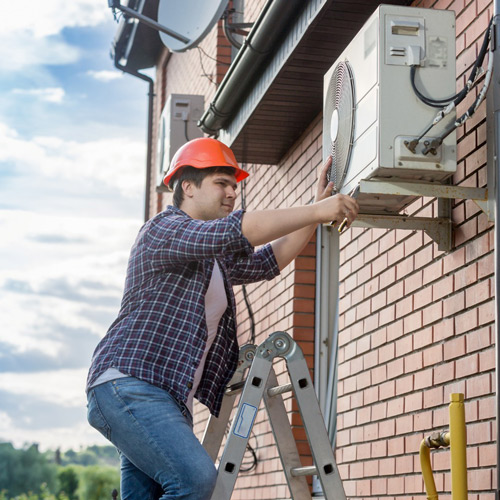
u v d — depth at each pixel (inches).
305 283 352.8
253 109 330.0
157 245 162.2
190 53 597.6
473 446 198.2
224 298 172.1
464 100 212.7
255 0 443.5
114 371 157.9
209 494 150.9
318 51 277.3
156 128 739.4
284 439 189.3
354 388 269.9
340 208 159.0
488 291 197.9
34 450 3385.8
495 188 177.9
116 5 382.0
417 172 183.0
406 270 240.2
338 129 205.2
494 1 182.9
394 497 237.0
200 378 169.9
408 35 184.2
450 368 212.7
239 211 159.8
